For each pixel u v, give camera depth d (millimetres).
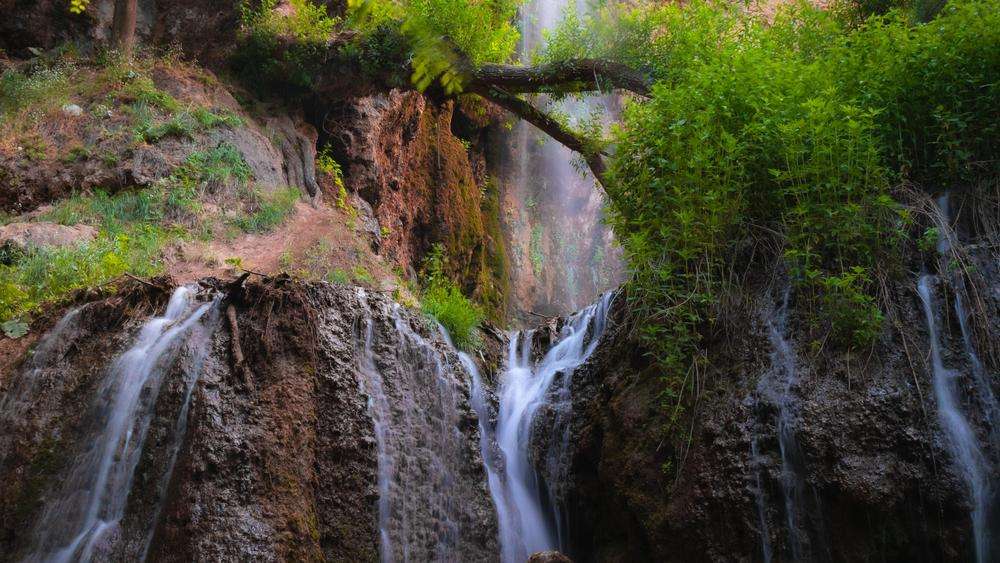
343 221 11789
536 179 21656
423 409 7262
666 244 6477
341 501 6328
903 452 5246
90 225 9203
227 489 5852
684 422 6105
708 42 9016
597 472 6969
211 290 7156
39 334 6855
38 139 10266
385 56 12883
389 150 15555
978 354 5445
